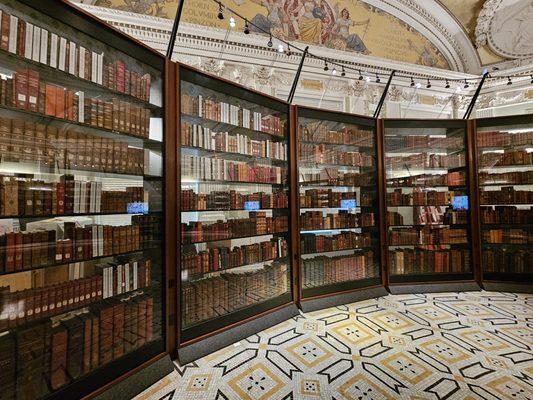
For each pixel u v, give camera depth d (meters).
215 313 2.64
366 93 4.83
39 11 1.65
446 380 2.02
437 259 4.04
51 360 1.66
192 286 2.50
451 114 5.42
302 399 1.84
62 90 1.77
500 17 4.99
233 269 2.98
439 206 4.24
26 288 1.72
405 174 4.23
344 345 2.51
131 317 2.09
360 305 3.44
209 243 2.86
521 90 5.10
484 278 4.03
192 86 2.61
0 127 1.53
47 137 1.71
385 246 3.88
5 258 1.50
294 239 3.30
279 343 2.55
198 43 3.76
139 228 2.16
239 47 3.99
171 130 2.31
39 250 1.63
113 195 2.03
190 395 1.88
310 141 3.59
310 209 3.80
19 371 1.54
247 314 2.78
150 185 2.30
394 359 2.28
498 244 4.23
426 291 3.84
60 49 1.74
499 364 2.21
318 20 4.59
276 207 3.22
